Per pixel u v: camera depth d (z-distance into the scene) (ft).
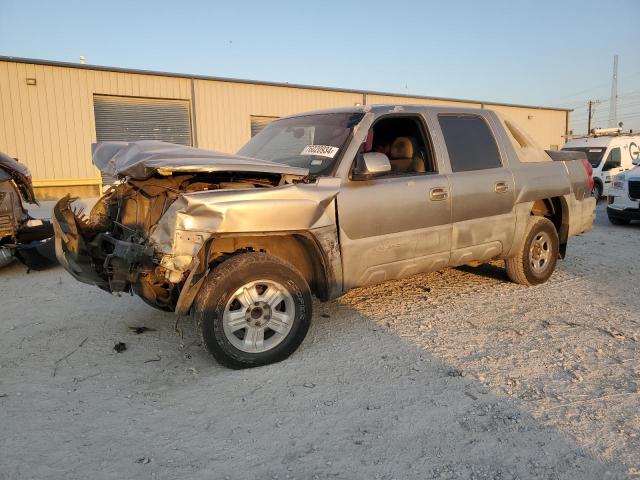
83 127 64.80
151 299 12.98
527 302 18.35
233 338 12.90
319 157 15.08
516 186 18.70
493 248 18.34
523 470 9.12
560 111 120.57
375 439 10.08
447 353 14.03
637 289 20.11
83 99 64.44
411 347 14.44
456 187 16.83
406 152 16.85
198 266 12.23
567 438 10.06
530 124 115.34
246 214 12.39
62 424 10.62
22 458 9.45
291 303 13.43
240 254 13.07
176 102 71.36
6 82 59.77
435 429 10.41
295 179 13.84
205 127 73.51
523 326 16.03
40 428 10.47
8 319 16.98
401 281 20.97
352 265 14.56
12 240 23.32
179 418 10.87
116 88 66.33
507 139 19.21
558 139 121.90
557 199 21.13
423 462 9.36
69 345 14.75
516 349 14.29
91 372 13.04
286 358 13.62
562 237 21.59
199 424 10.64
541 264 20.51
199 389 12.12
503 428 10.41
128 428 10.49
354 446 9.86
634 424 10.51
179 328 15.88
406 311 17.37
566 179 20.88
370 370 13.03
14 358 13.89
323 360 13.61
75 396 11.82
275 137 17.35
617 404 11.30
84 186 65.77
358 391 11.97
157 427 10.53
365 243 14.73
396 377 12.64
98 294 19.61
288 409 11.20
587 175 22.27
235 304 13.07
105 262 13.16
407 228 15.67
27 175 24.30
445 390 12.00
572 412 11.00
